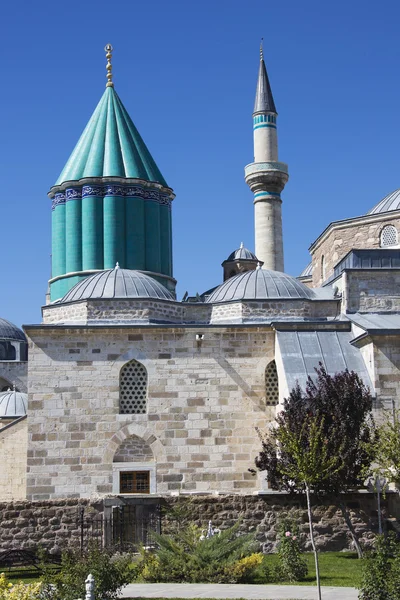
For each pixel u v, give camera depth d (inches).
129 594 970.7
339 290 1800.0
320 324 1656.0
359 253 1813.5
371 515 1411.2
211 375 1624.0
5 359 2824.8
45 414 1582.2
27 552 1235.2
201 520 1413.6
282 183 2576.3
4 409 2287.2
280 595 946.7
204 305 1756.9
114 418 1590.8
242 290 1765.5
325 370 1491.1
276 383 1641.2
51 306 1733.5
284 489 1379.2
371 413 1425.9
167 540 1154.7
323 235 2208.4
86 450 1576.0
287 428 1224.8
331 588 999.0
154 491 1574.8
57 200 2266.2
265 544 1402.6
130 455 1585.9
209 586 1032.2
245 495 1424.7
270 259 2529.5
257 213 2566.4
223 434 1605.6
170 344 1627.7
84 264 2182.6
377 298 1737.2
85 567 938.7
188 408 1609.3
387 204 2110.0
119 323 1668.3
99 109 2372.0
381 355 1523.1
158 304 1699.1
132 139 2327.8
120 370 1610.5
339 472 1280.8
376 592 861.8
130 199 2219.5
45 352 1601.9
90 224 2191.2
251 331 1649.9
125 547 1364.4
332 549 1396.4
